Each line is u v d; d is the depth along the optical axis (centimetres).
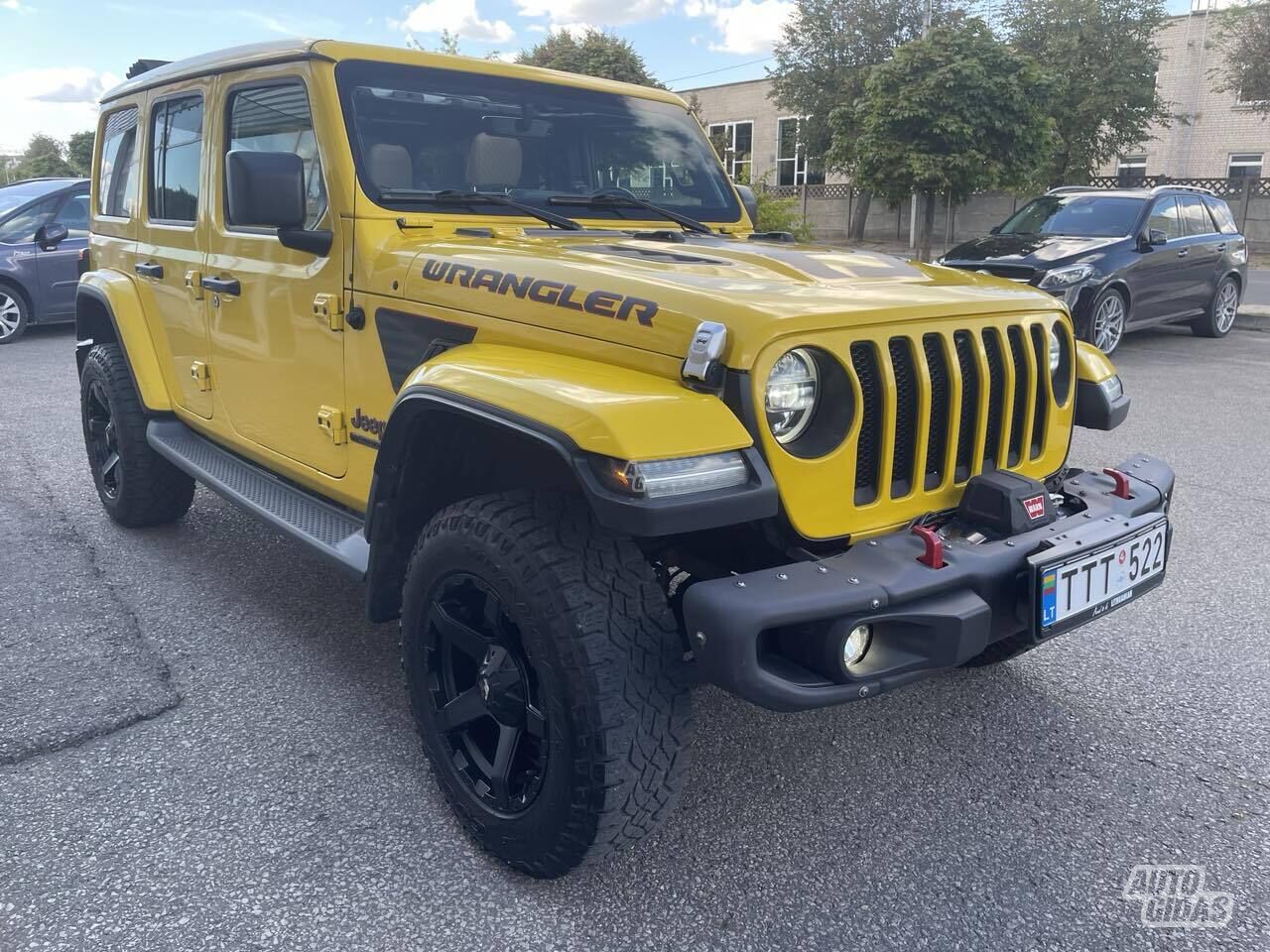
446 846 249
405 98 316
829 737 303
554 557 212
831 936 221
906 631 216
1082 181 2402
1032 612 229
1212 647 361
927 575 215
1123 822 262
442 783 254
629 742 208
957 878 240
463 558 228
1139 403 768
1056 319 279
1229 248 1125
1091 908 229
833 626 203
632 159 374
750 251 284
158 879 235
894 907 230
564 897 232
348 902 229
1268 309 1307
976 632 218
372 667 343
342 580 420
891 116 1374
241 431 367
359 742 296
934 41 1370
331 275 302
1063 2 2281
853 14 2545
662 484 192
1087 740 302
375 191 298
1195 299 1077
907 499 239
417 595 246
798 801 271
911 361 235
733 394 209
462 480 263
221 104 356
